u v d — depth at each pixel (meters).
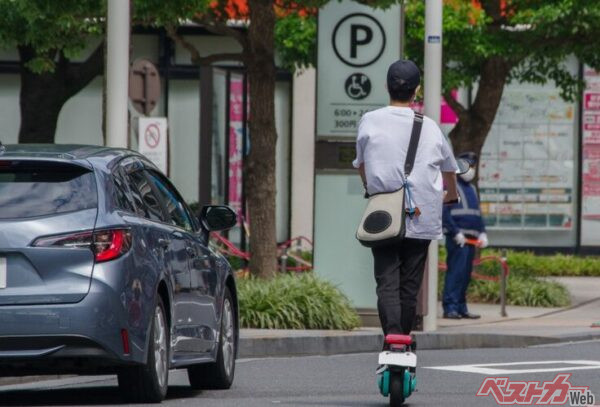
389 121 22.95
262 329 40.72
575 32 51.25
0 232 22.56
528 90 76.12
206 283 26.67
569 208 76.56
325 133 43.75
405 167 22.73
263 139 48.41
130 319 22.80
